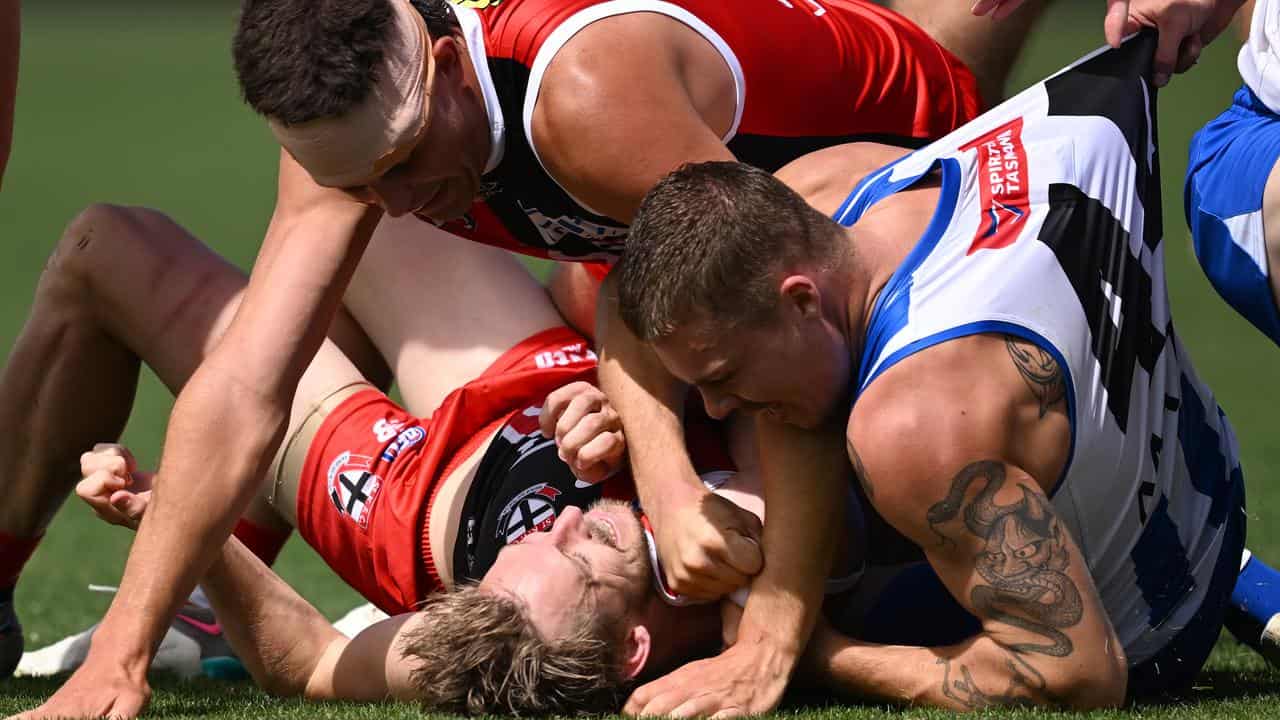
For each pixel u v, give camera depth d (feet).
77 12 514.68
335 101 30.14
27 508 40.14
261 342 32.86
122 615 30.58
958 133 33.71
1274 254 38.60
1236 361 98.27
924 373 28.22
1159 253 33.19
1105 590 31.65
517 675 29.17
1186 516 33.22
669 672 32.24
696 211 27.48
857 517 32.86
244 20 30.83
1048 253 30.09
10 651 40.40
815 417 29.68
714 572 30.63
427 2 32.04
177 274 39.32
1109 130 33.32
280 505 39.40
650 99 31.71
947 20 41.68
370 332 42.55
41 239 156.15
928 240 29.81
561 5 32.42
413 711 30.37
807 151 36.24
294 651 34.06
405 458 37.60
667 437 32.86
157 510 31.40
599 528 31.37
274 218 35.35
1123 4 35.58
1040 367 28.66
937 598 32.65
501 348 40.50
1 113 37.73
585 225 34.78
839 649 31.27
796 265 27.96
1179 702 32.53
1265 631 37.22
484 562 34.96
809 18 36.83
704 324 27.37
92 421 40.29
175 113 301.43
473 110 32.55
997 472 28.17
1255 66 40.14
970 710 29.35
